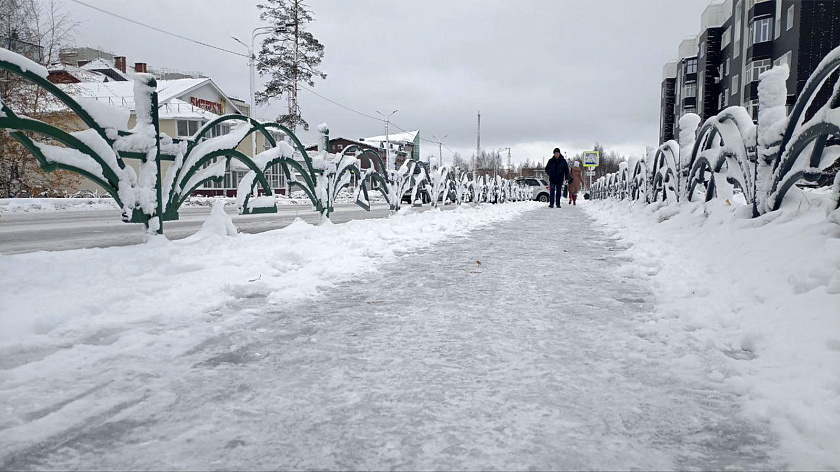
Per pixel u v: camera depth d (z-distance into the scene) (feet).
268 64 147.23
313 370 6.55
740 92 124.67
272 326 8.61
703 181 21.74
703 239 15.72
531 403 5.54
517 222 33.19
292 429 4.95
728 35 134.10
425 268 14.49
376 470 4.23
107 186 13.93
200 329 8.31
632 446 4.64
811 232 10.98
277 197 117.29
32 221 39.81
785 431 4.86
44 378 6.18
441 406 5.46
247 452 4.52
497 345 7.55
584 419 5.17
